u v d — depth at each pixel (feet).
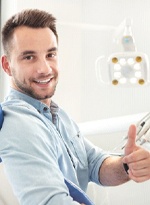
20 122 2.83
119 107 5.08
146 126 2.97
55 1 5.41
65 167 3.22
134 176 2.86
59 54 5.31
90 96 5.41
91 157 3.88
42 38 3.19
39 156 2.68
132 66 2.73
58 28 5.20
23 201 2.54
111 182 3.70
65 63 5.38
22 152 2.66
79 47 5.42
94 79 5.32
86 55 5.38
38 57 3.21
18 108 3.06
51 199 2.45
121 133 4.32
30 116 3.04
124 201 4.46
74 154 3.58
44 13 3.35
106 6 5.08
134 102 4.85
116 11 4.96
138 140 3.01
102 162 3.80
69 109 5.45
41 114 3.35
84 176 3.68
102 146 4.56
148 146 3.05
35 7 5.43
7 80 5.86
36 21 3.22
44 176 2.56
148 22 4.49
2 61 3.51
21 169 2.59
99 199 4.37
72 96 5.46
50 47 3.23
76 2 5.39
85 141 3.99
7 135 2.77
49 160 2.71
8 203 3.16
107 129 4.49
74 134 3.72
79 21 5.38
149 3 4.50
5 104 3.18
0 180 3.18
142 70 2.73
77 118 5.47
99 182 3.82
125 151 2.91
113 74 2.77
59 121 3.57
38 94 3.32
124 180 3.60
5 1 5.73
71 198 2.51
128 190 4.45
